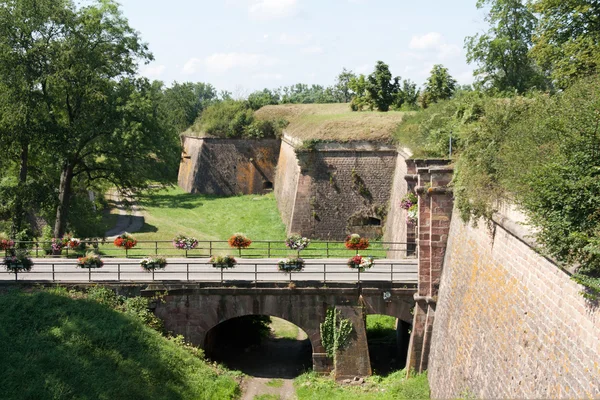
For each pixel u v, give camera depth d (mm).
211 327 25281
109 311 24094
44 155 38312
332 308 25016
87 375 20203
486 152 19078
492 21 41344
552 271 13289
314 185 42562
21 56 34500
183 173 72375
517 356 14500
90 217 42656
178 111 97938
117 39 37562
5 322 22375
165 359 22859
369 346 29344
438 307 23516
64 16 34906
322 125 44594
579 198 11875
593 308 11211
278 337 31266
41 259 30844
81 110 37250
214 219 52500
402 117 43219
